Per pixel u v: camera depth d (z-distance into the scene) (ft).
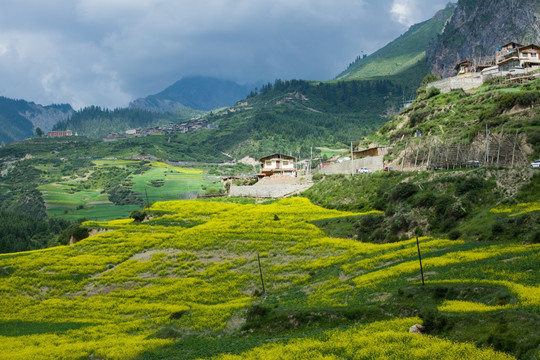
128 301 259.80
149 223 394.32
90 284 286.25
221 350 178.70
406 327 159.94
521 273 181.47
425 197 318.65
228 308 229.45
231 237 337.72
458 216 294.66
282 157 584.40
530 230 236.84
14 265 308.19
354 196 409.69
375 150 503.20
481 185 305.53
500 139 351.67
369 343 150.82
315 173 557.33
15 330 226.17
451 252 235.61
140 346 194.80
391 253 261.85
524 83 521.24
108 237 357.41
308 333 178.70
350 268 254.06
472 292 173.68
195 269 295.28
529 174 290.56
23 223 644.69
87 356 188.85
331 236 343.46
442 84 636.89
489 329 140.77
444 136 448.65
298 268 282.36
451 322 152.56
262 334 193.57
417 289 186.19
